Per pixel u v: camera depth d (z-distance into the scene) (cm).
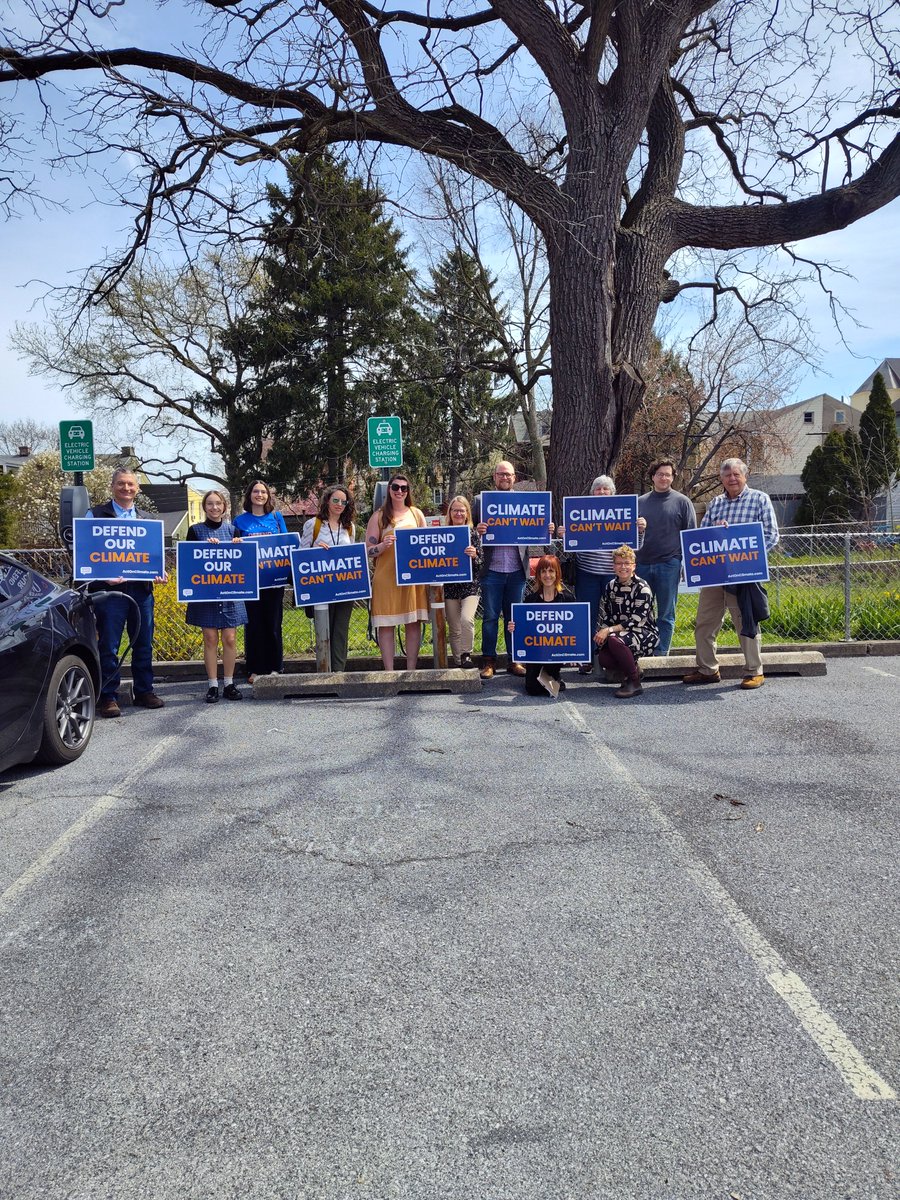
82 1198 211
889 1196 203
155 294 2683
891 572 991
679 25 926
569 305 941
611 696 717
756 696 693
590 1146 221
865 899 348
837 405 7281
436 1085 247
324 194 1037
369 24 892
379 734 615
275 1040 270
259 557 788
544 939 325
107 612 702
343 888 373
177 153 1000
